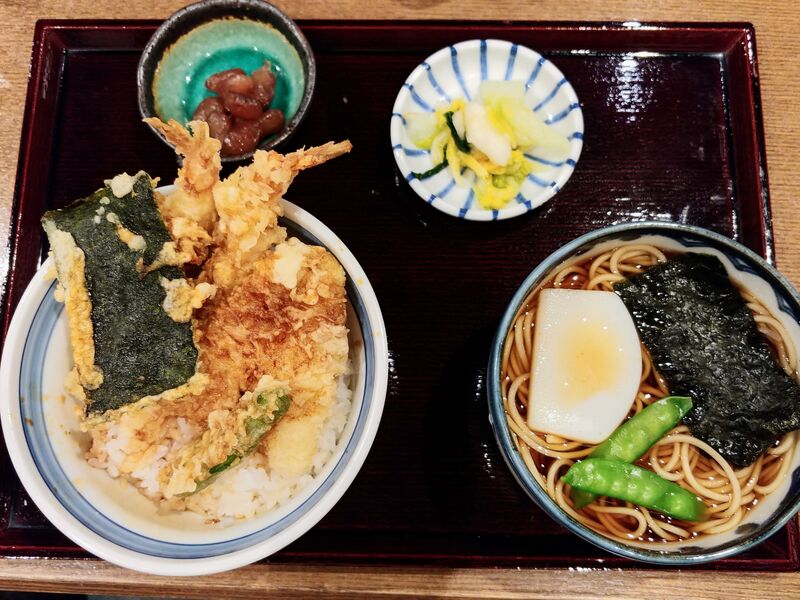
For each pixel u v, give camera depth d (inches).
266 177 11.3
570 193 15.0
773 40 15.6
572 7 15.7
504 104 15.1
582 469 11.4
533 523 13.2
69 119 15.2
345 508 13.3
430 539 13.1
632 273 12.9
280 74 15.4
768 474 12.1
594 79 15.6
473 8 15.6
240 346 11.7
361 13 15.6
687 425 12.3
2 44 15.5
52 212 11.2
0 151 15.0
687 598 13.0
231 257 11.6
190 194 11.5
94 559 13.1
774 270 11.4
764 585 13.0
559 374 12.2
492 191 15.0
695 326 12.3
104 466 11.9
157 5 15.6
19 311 11.3
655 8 15.7
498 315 14.3
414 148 15.4
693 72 15.6
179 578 13.1
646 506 11.6
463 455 13.5
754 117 14.9
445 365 14.0
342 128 15.2
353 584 13.0
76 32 15.2
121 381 10.9
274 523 11.0
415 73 15.1
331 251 11.9
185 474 10.9
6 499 13.2
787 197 14.9
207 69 15.6
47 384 11.7
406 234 14.7
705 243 11.8
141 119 15.1
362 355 12.0
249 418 11.1
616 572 13.0
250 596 13.3
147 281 11.0
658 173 15.1
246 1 14.5
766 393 11.9
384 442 13.6
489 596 12.9
